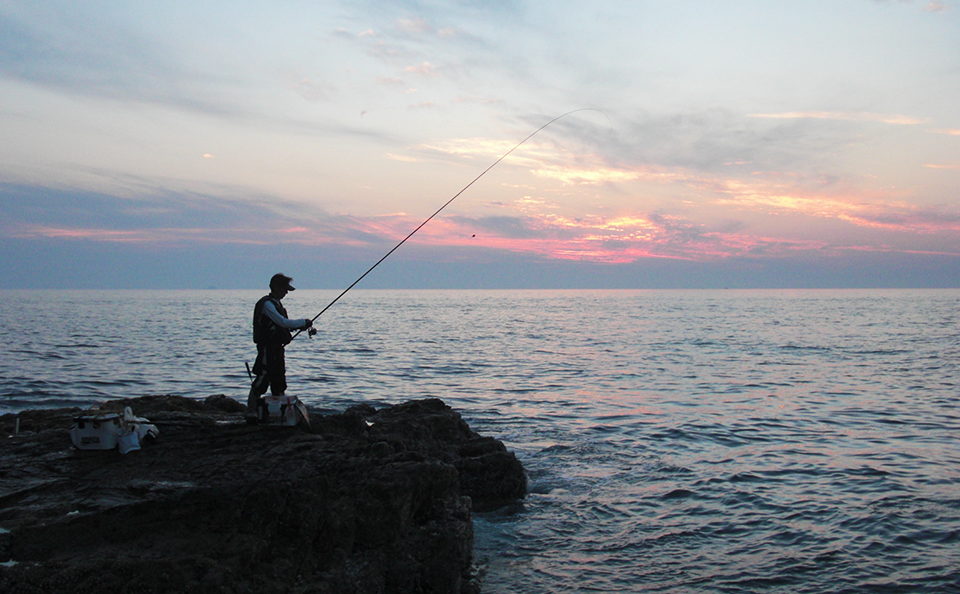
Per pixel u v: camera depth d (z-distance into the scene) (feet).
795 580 20.80
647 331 173.47
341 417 27.27
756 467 34.42
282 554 15.84
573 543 24.02
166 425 22.52
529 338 145.28
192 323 193.57
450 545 18.86
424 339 139.44
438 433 32.91
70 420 25.23
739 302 523.29
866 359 97.25
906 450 38.40
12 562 13.39
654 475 33.09
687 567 21.81
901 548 23.21
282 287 23.11
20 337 128.06
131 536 14.96
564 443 40.37
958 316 261.85
